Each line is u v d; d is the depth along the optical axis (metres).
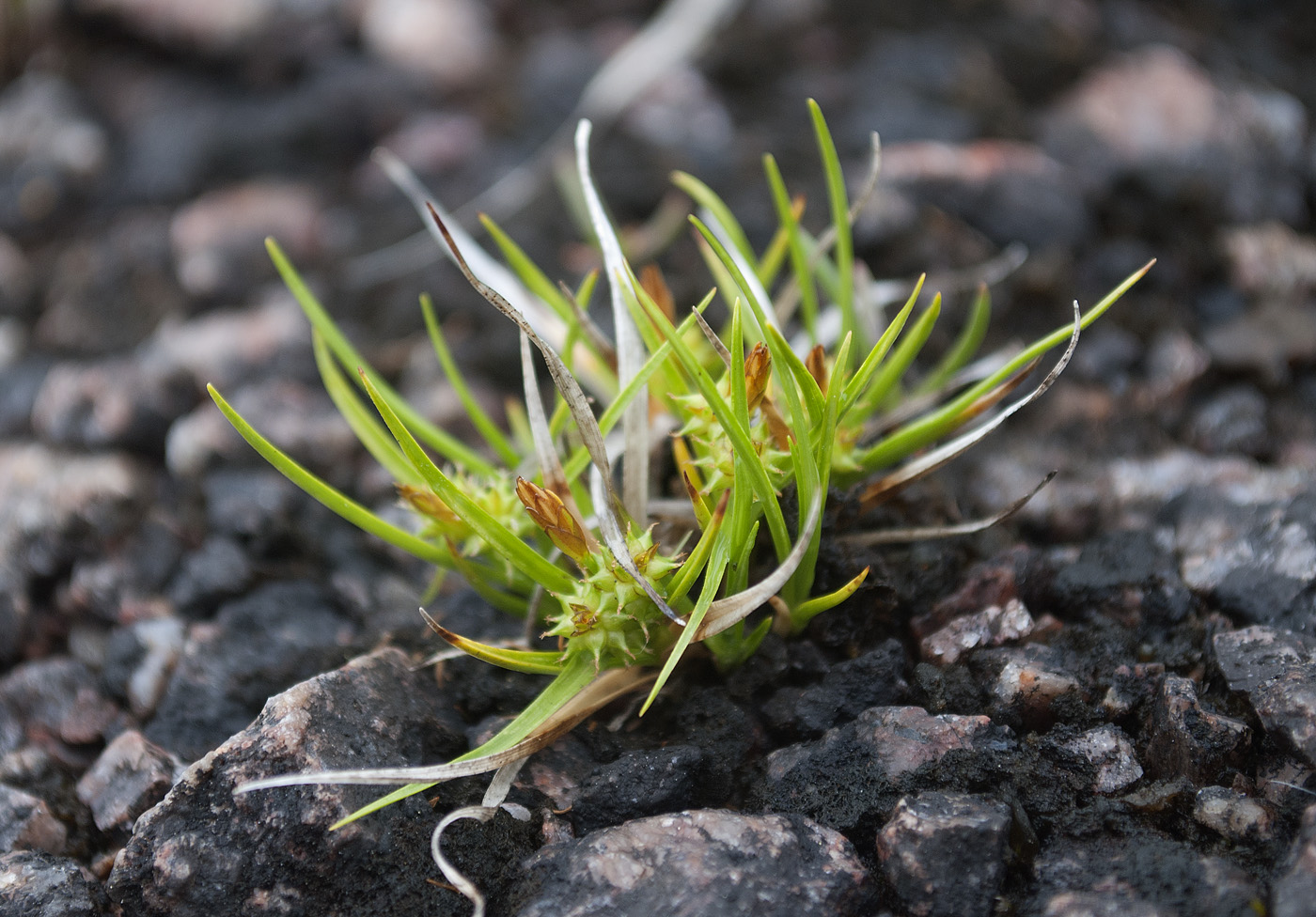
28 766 0.19
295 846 0.17
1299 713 0.17
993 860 0.17
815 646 0.19
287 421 0.23
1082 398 0.22
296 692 0.18
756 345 0.17
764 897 0.17
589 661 0.18
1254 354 0.23
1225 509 0.20
